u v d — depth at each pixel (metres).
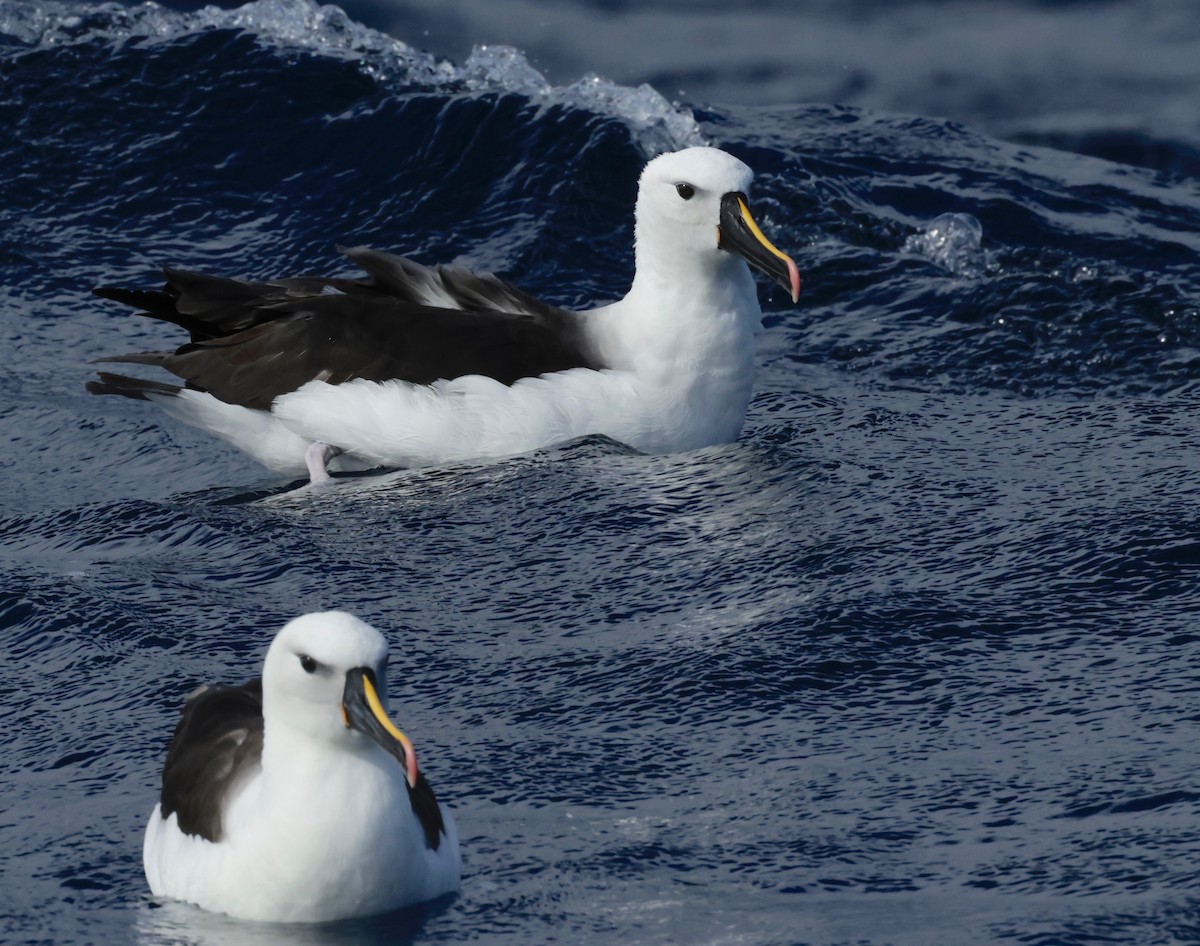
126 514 13.05
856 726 9.42
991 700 9.60
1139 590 10.89
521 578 11.62
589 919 7.45
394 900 7.44
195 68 21.41
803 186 19.83
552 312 14.12
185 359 14.11
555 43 27.45
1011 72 26.62
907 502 12.65
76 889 7.82
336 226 19.36
